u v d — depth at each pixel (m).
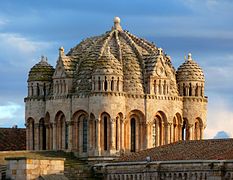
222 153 140.50
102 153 161.88
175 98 169.50
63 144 167.75
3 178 137.12
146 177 144.38
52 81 172.00
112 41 170.62
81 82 166.12
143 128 165.12
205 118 173.88
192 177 138.25
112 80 162.62
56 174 138.88
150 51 169.88
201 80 173.12
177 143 156.50
